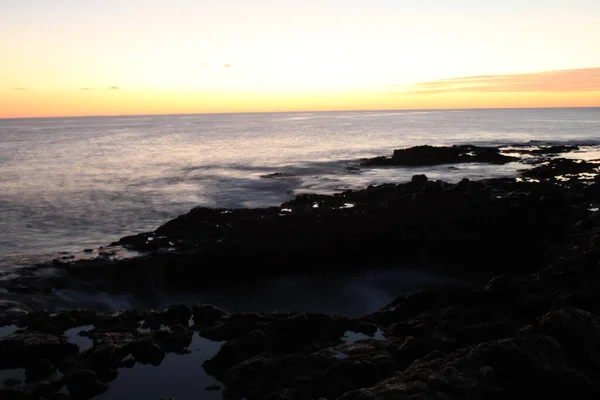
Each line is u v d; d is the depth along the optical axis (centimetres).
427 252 1872
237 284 1650
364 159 5281
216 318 1177
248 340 1002
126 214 2878
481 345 827
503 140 8031
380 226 1958
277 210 2398
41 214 2892
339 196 2698
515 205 2148
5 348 970
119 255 1769
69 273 1548
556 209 2175
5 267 1820
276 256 1750
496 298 1145
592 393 754
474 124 14688
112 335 1074
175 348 1038
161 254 1703
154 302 1509
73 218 2783
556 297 1077
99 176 4562
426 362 846
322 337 1049
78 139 10656
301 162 5438
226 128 15562
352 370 850
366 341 983
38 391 849
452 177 3988
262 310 1480
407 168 4638
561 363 780
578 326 845
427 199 2242
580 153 5506
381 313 1178
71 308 1365
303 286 1639
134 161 5953
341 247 1831
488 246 1895
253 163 5481
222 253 1727
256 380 870
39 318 1140
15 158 6381
